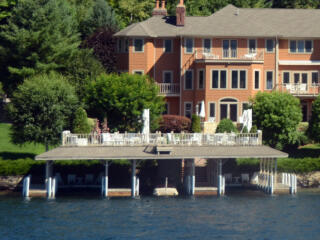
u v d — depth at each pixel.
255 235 168.00
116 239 163.50
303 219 185.00
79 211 192.62
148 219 183.25
